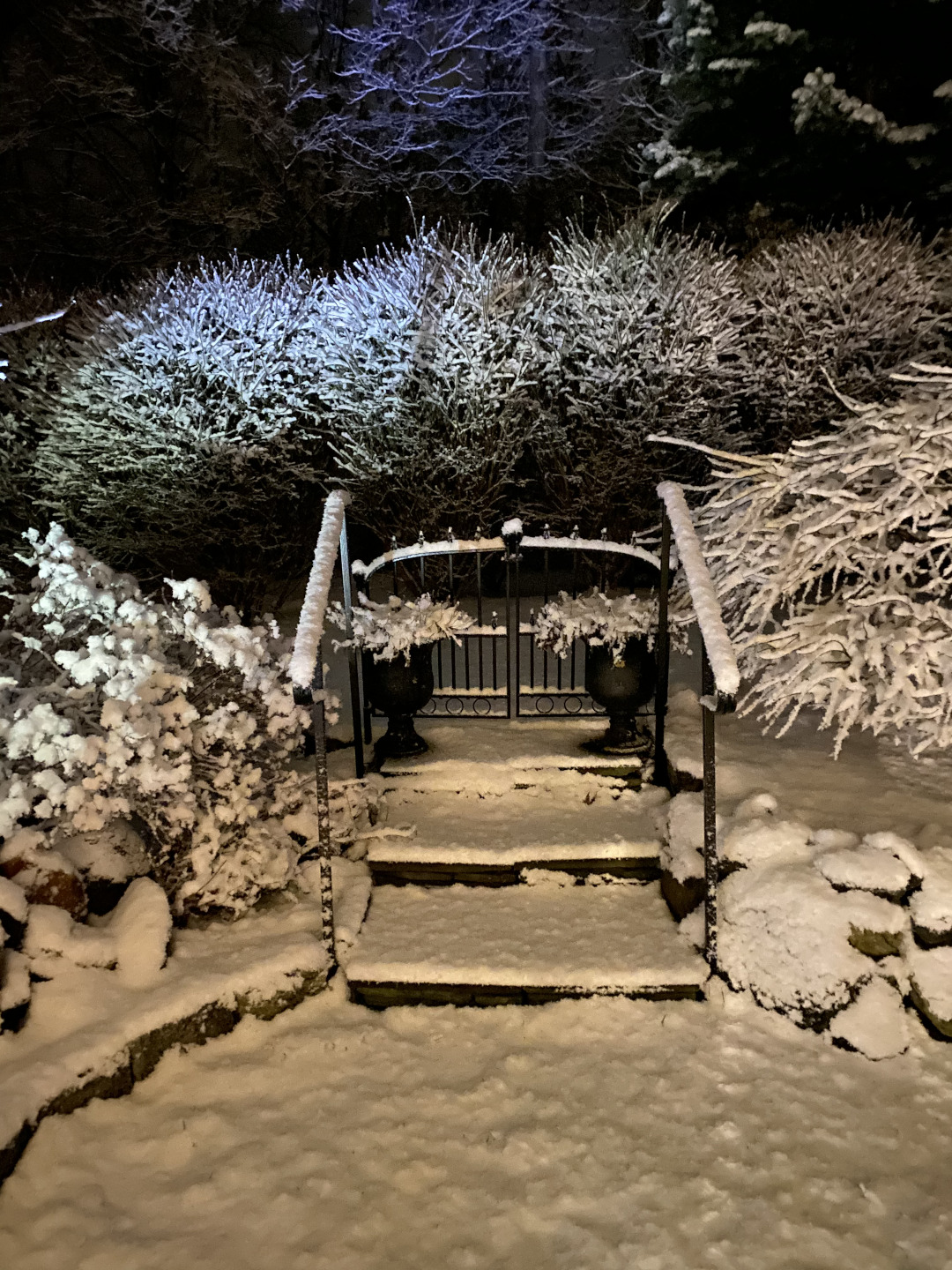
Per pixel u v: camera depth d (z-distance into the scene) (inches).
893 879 113.4
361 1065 111.0
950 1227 87.1
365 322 221.9
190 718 122.1
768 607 138.9
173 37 376.8
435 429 228.1
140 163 455.5
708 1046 112.0
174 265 410.3
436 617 152.5
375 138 435.8
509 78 456.8
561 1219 90.6
